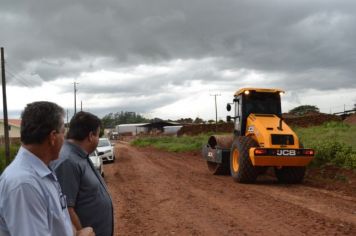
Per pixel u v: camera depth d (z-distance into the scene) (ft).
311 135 82.28
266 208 33.91
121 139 306.76
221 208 34.50
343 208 33.35
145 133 323.98
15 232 8.39
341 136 74.38
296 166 47.91
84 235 10.51
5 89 91.20
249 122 51.90
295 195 40.01
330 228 27.07
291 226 27.81
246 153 48.37
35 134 9.34
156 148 147.95
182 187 46.98
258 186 46.93
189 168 70.49
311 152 46.88
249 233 26.48
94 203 12.62
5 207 8.50
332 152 54.03
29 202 8.59
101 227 12.76
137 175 61.11
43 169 9.26
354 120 128.88
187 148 117.70
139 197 41.22
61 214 9.41
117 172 66.33
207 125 202.18
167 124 333.83
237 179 49.60
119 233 27.58
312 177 51.29
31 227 8.50
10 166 9.09
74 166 12.26
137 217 32.14
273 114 53.47
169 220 30.81
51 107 9.70
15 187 8.55
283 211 32.55
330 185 45.34
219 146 57.62
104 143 89.86
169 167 72.69
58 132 9.73
